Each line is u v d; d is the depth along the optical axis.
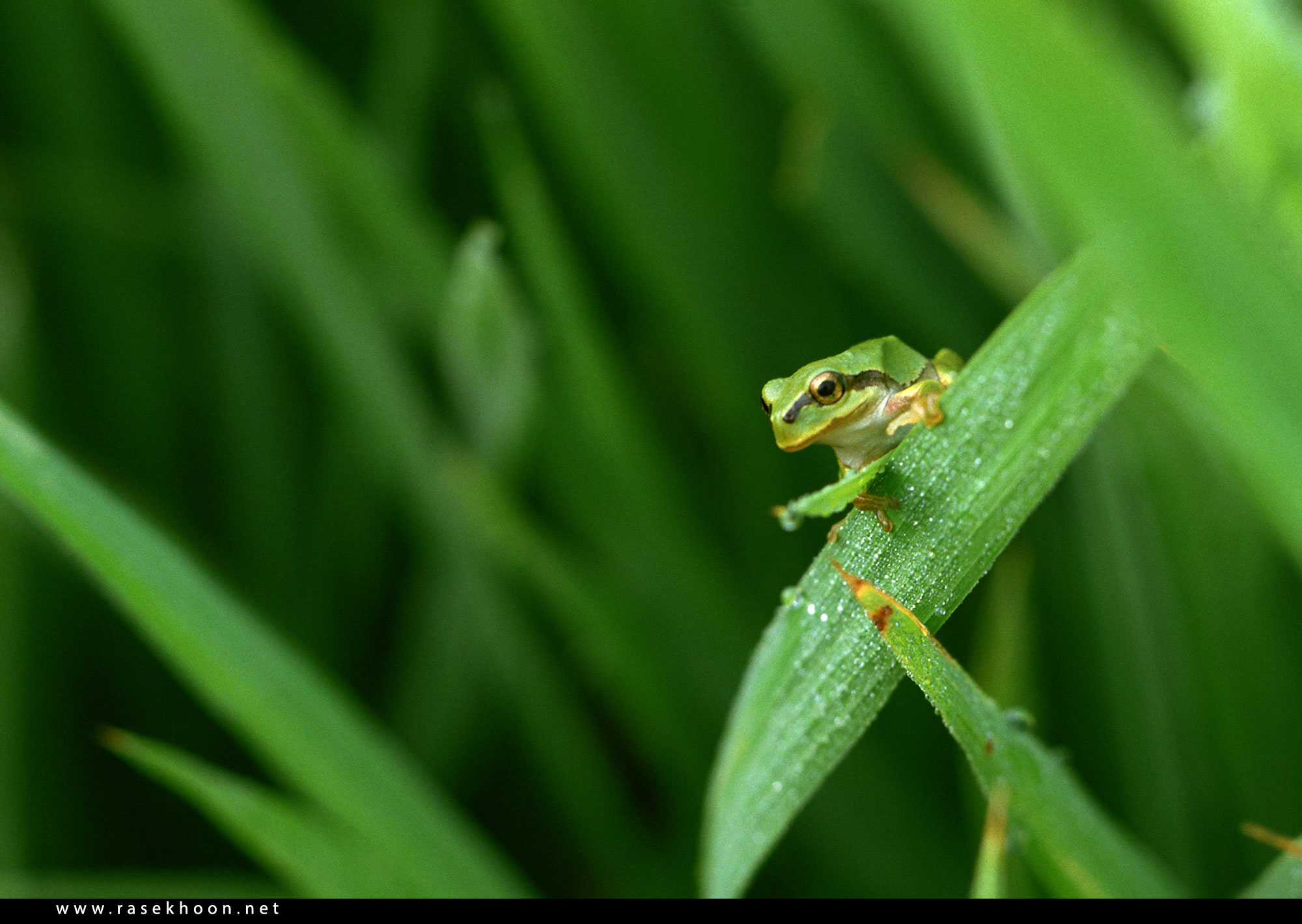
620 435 0.75
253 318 0.91
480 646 0.81
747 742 0.62
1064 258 0.67
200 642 0.65
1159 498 0.72
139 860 0.84
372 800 0.66
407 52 0.85
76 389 0.91
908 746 0.77
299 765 0.66
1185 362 0.56
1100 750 0.76
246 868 0.85
